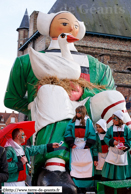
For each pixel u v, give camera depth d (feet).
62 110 17.04
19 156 11.79
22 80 22.12
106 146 15.83
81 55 22.65
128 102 59.16
